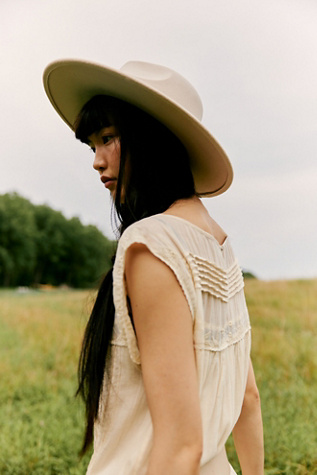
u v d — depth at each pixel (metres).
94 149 1.05
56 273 70.50
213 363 0.85
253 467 1.15
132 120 0.92
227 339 0.91
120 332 0.85
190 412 0.71
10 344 6.31
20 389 4.64
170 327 0.73
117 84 0.89
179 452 0.69
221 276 0.90
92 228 73.06
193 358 0.75
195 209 0.92
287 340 4.84
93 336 0.91
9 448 3.30
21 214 65.00
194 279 0.79
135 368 0.84
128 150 0.92
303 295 5.55
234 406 0.95
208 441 0.84
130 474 0.81
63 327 7.24
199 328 0.79
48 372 5.19
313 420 3.53
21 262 63.84
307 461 3.05
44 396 4.55
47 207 72.06
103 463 0.86
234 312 0.98
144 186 0.92
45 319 8.11
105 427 0.87
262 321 5.24
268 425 3.46
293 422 3.52
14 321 7.89
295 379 4.29
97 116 0.95
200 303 0.79
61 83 1.08
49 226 70.19
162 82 0.96
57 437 3.52
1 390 4.60
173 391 0.71
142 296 0.74
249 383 1.16
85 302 1.23
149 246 0.75
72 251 71.56
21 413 4.05
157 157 0.92
